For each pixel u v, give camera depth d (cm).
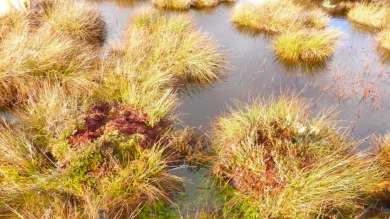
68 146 136
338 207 128
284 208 126
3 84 175
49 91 164
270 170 133
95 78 186
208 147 156
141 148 140
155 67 192
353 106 196
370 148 161
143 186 130
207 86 206
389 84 221
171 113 172
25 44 189
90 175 129
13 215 118
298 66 238
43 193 125
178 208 129
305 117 161
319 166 129
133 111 165
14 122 161
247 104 187
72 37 231
